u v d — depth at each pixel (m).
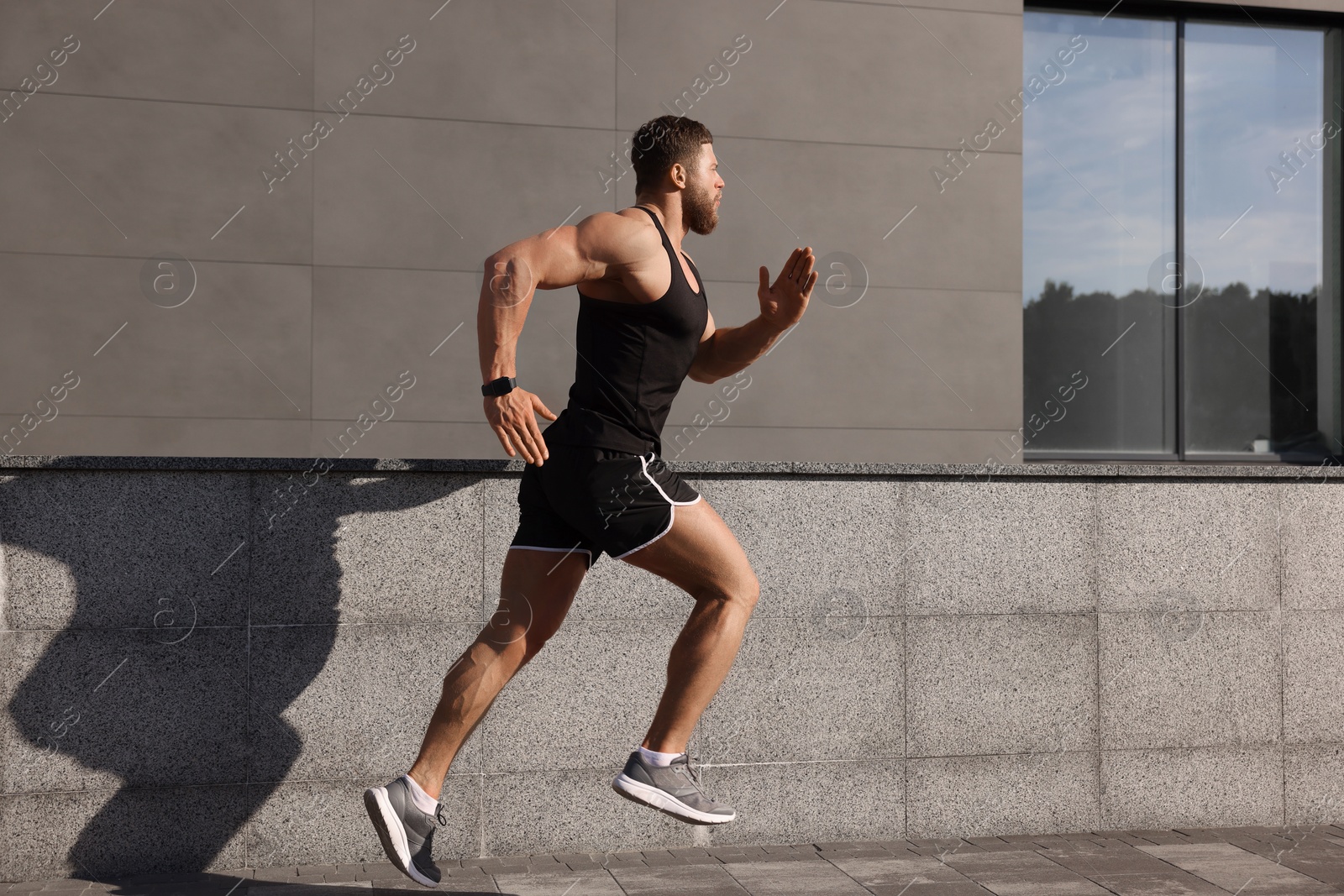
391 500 3.16
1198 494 3.69
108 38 5.90
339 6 6.14
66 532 2.98
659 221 2.49
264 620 3.08
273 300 6.04
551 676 3.24
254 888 2.84
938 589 3.50
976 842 3.40
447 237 6.20
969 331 6.70
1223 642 3.67
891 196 6.65
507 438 2.31
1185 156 6.81
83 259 5.85
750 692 3.37
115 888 2.84
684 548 2.42
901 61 6.70
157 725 3.01
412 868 2.42
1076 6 6.80
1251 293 6.80
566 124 6.34
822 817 3.39
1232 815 3.65
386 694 3.14
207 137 5.99
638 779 2.39
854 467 3.46
